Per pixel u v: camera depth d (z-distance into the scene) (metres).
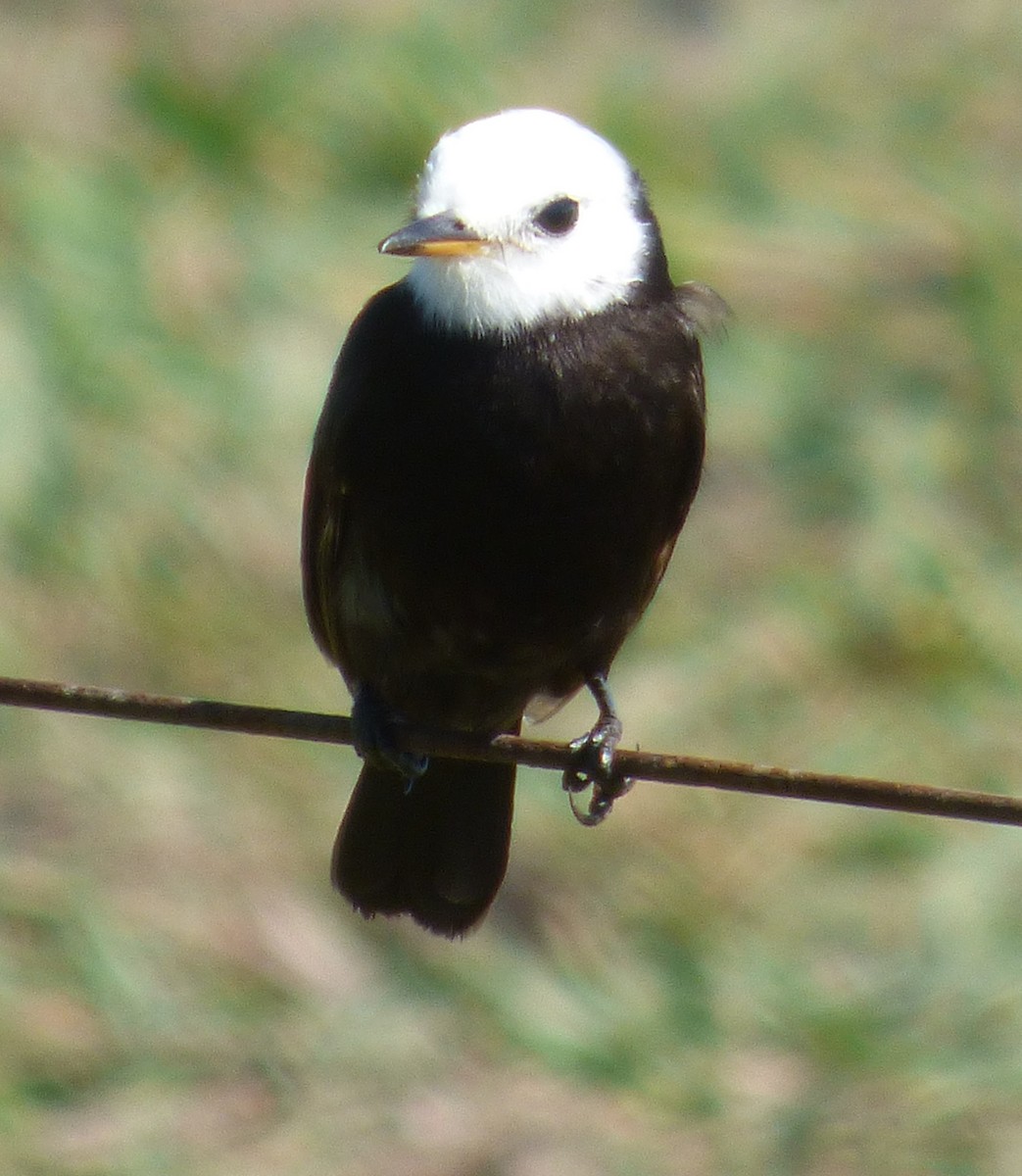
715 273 16.42
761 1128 10.96
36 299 15.15
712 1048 11.36
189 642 13.63
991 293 15.98
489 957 11.73
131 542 14.10
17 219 15.81
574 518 8.26
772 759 12.91
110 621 13.73
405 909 8.95
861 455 14.71
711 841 12.43
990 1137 10.84
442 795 8.85
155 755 12.82
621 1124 11.02
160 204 16.53
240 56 18.80
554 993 11.54
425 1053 11.33
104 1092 11.10
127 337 15.20
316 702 13.25
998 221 16.83
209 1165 10.76
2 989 11.41
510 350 8.16
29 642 13.45
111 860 12.20
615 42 19.48
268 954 11.79
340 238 16.64
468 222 8.16
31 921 11.79
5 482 14.11
